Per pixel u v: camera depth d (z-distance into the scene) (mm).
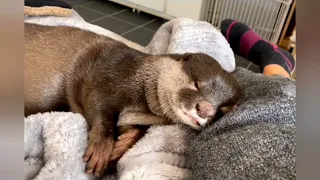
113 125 840
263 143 573
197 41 1105
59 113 772
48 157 700
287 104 714
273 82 839
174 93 828
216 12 2410
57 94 946
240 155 568
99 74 888
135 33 2379
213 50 1097
